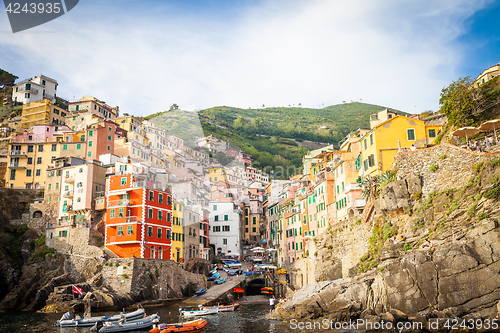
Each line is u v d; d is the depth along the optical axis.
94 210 77.25
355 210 55.28
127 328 44.16
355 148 63.09
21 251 76.38
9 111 125.06
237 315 55.16
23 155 97.69
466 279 35.59
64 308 59.50
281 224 100.94
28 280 69.25
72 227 75.25
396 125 54.75
